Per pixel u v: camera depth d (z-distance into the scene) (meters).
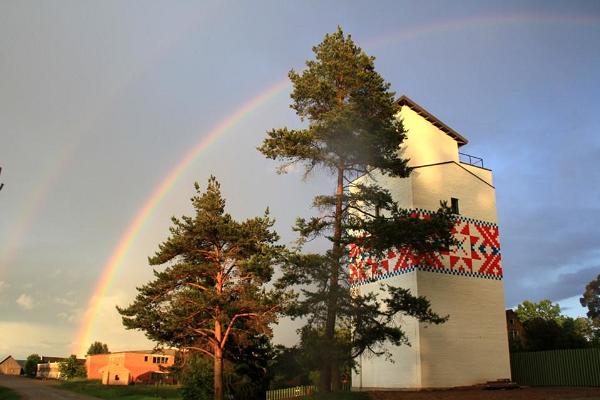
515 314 76.94
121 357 104.00
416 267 30.81
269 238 34.28
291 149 22.66
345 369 27.30
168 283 32.38
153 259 33.03
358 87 23.78
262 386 37.41
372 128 22.78
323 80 23.81
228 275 33.62
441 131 36.22
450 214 21.89
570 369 32.00
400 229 20.89
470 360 31.34
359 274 22.92
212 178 36.81
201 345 34.28
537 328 53.69
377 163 23.23
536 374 34.16
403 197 33.53
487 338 32.31
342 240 21.50
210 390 34.38
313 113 24.36
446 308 31.34
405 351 30.77
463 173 35.38
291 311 21.20
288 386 38.25
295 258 20.75
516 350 51.56
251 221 33.72
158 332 31.64
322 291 20.94
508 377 32.31
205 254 33.59
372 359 32.78
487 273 33.72
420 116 35.69
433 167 34.22
